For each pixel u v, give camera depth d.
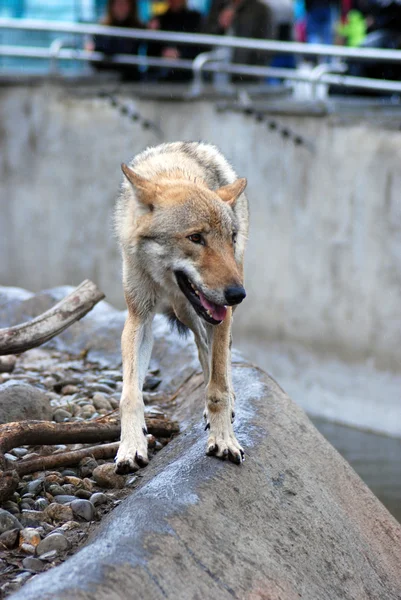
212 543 4.61
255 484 5.31
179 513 4.70
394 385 12.27
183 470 5.26
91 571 3.99
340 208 12.98
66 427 5.85
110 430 6.09
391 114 12.81
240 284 5.25
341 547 5.40
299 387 13.69
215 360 5.50
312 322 13.48
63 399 7.34
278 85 16.08
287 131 13.50
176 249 5.44
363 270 12.73
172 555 4.34
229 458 5.36
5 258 17.47
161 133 15.09
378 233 12.51
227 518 4.88
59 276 16.73
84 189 16.17
